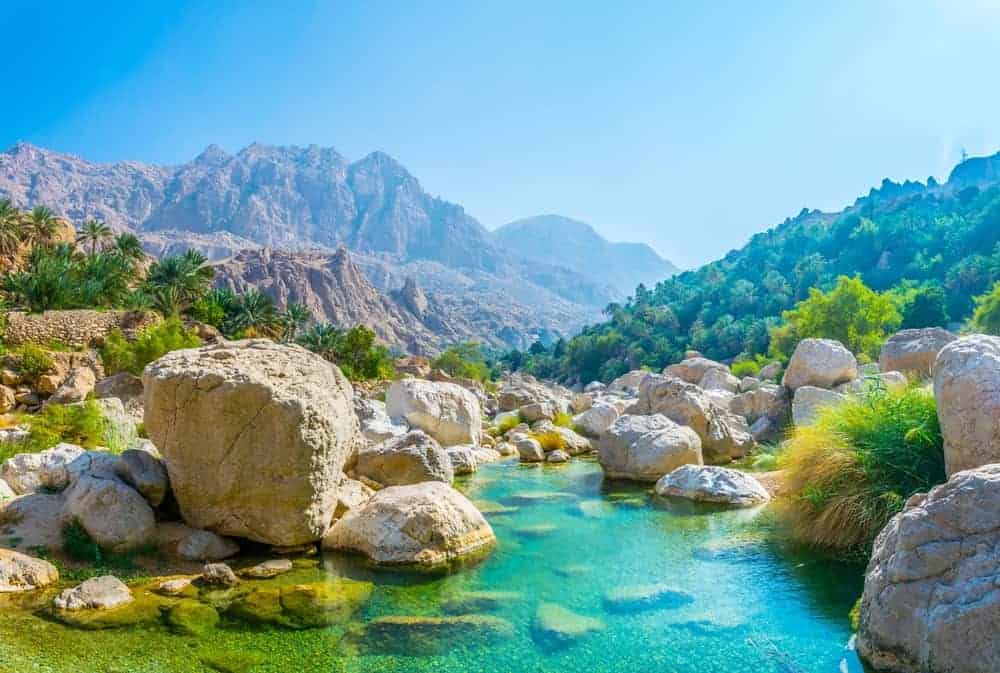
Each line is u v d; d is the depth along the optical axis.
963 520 5.28
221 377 8.07
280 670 5.36
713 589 7.16
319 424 8.36
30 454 9.54
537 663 5.59
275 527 8.18
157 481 8.48
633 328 143.38
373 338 69.00
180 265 69.19
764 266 175.00
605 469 13.75
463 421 16.80
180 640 5.79
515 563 8.05
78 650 5.50
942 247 132.12
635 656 5.71
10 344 39.41
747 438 15.76
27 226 71.19
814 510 8.94
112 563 7.52
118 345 36.56
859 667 5.47
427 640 5.96
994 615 4.80
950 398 7.40
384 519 8.28
